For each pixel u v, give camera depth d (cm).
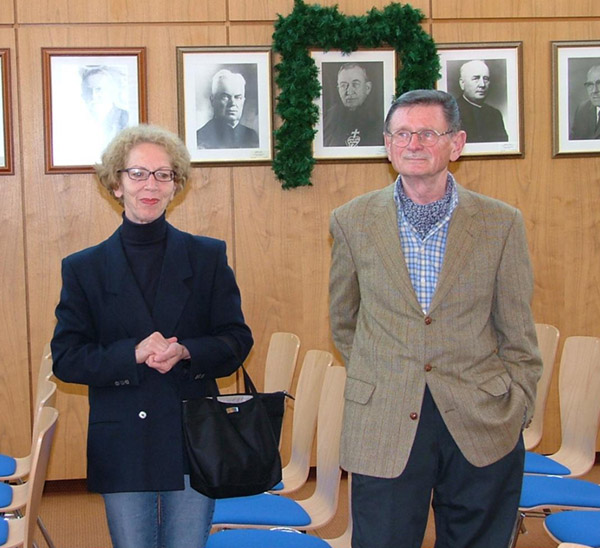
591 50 491
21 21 464
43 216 471
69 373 214
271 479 215
